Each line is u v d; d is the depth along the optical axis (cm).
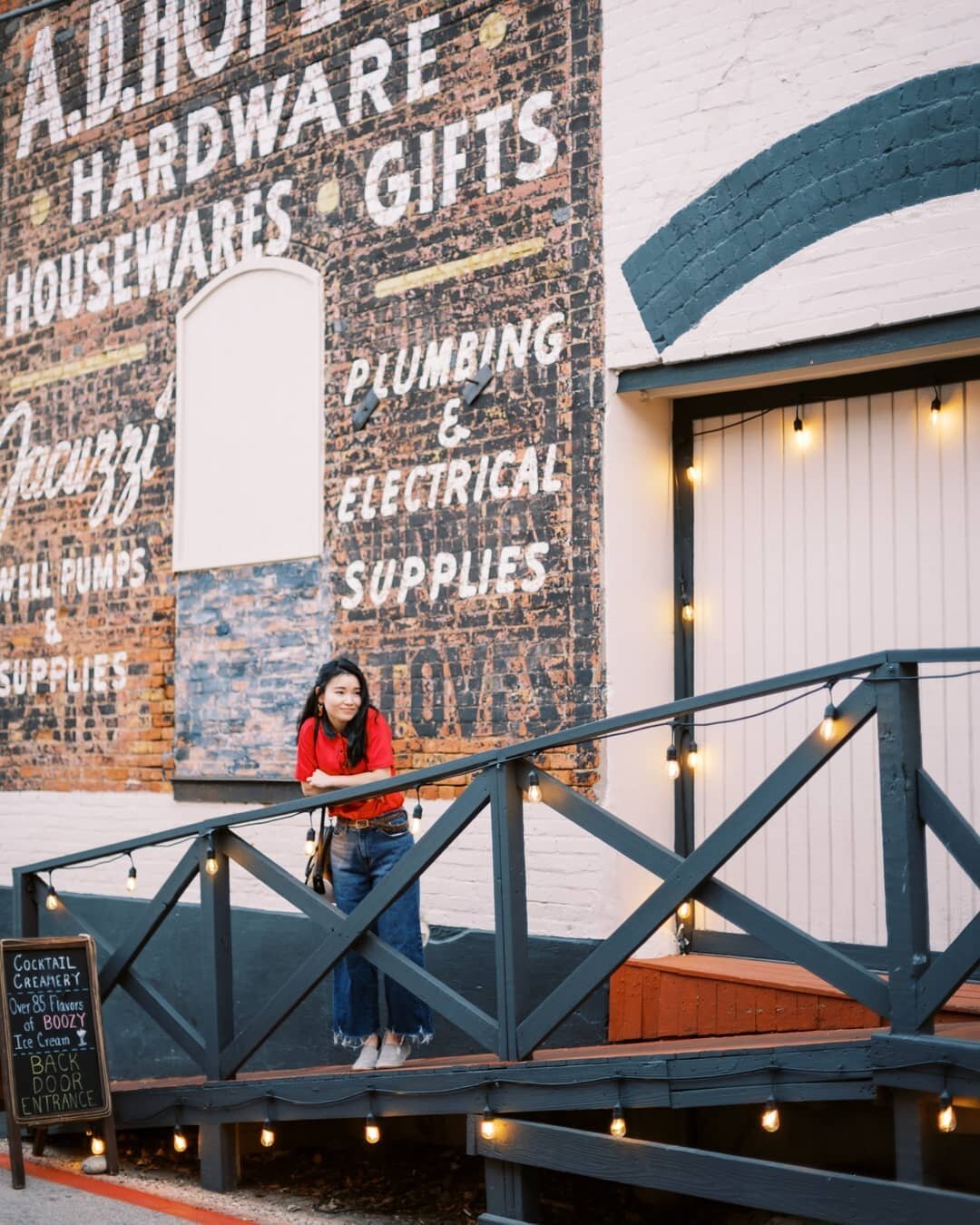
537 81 680
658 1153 453
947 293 547
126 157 888
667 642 661
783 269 593
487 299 691
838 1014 548
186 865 586
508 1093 490
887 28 570
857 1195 406
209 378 826
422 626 705
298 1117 549
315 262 772
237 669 796
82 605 891
